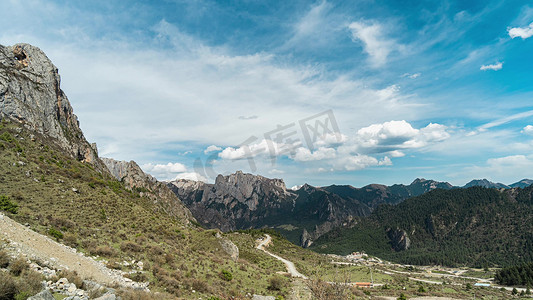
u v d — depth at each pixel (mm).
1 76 89000
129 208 64500
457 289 126000
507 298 121125
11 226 24953
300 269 81688
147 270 32562
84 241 33938
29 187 51938
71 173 72125
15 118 87312
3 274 16125
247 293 39438
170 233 58938
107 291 19641
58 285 17781
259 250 114188
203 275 39406
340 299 21047
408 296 90312
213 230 71375
